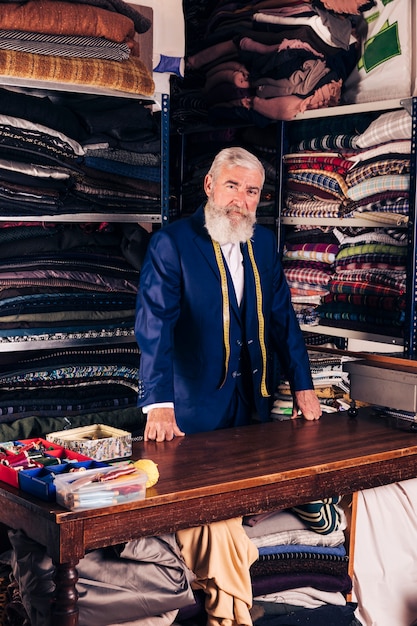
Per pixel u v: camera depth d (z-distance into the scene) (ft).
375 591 9.91
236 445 9.44
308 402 10.81
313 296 13.17
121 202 11.92
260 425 10.42
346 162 12.51
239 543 8.38
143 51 12.28
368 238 12.44
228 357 10.59
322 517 9.30
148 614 8.13
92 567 8.01
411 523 10.03
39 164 10.98
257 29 13.37
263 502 8.40
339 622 9.20
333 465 8.80
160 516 7.72
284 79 12.89
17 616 8.68
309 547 9.42
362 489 9.21
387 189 11.79
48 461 8.10
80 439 8.70
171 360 10.09
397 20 12.42
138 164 11.96
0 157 10.68
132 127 11.82
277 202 13.57
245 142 14.64
